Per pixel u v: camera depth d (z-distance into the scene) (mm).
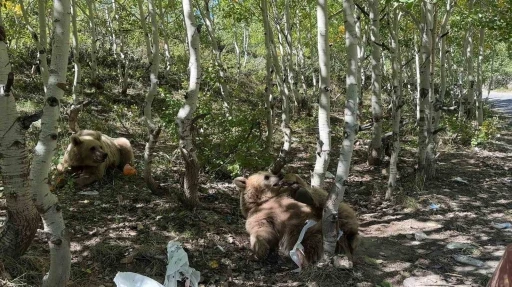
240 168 7215
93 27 13414
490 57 23109
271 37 9859
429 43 7996
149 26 15039
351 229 4711
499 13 9219
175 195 6086
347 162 4250
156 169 7492
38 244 4543
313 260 4531
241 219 5809
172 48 22016
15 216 3742
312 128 13297
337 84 21594
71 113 7336
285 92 9055
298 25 16141
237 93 15844
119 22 15320
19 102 10875
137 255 4520
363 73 18938
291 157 9609
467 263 4906
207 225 5395
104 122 10453
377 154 9359
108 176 6980
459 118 14586
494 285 1494
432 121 8969
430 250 5270
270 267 4582
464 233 5863
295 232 4605
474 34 17609
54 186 6098
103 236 4891
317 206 4820
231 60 22656
